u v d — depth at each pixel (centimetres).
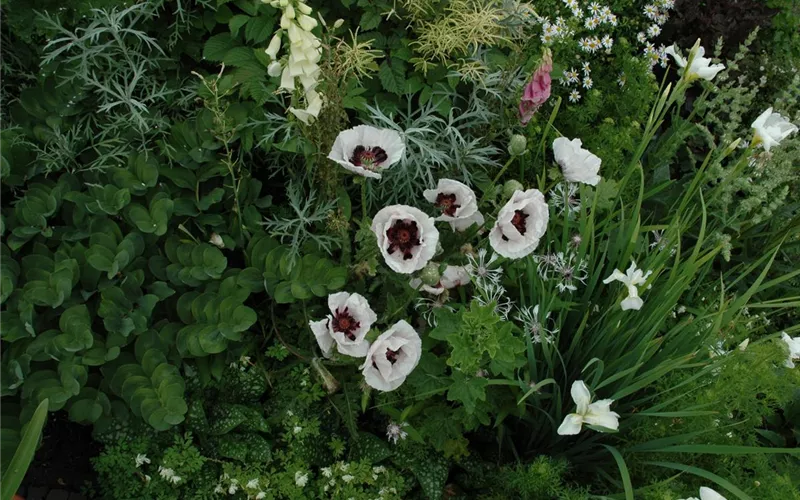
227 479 169
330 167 178
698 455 170
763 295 203
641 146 183
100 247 172
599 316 180
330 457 177
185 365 176
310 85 162
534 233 168
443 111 189
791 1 241
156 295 175
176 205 179
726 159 219
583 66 218
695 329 173
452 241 181
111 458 167
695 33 235
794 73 228
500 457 180
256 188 186
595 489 175
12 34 192
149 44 184
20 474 147
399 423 174
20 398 170
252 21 180
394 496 171
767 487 164
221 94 179
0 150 176
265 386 179
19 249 177
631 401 174
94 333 172
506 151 202
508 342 165
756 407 170
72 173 182
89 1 182
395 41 190
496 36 187
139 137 185
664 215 208
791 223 200
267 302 188
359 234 172
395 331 168
